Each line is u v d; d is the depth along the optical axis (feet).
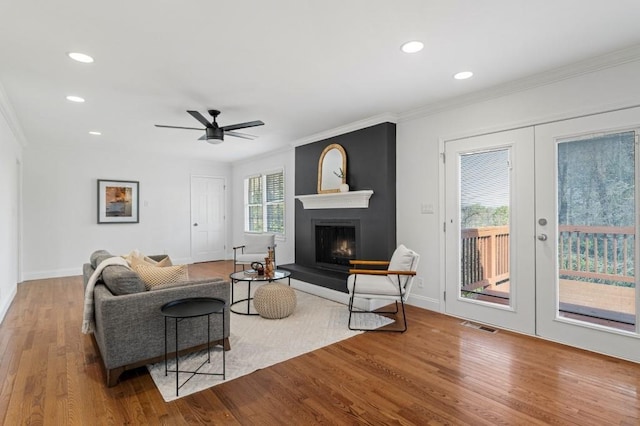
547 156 9.86
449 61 8.93
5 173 12.96
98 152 21.22
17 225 17.44
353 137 15.12
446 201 12.41
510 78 10.07
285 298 12.03
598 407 6.59
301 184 18.47
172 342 8.23
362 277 11.88
